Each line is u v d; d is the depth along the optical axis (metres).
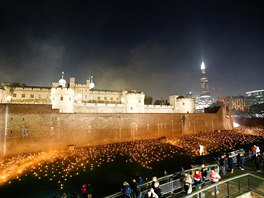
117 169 24.59
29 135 31.88
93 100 70.00
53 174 22.75
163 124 46.81
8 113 30.59
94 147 36.03
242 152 16.75
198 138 45.97
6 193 17.98
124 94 65.69
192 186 12.84
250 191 11.00
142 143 39.66
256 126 69.62
